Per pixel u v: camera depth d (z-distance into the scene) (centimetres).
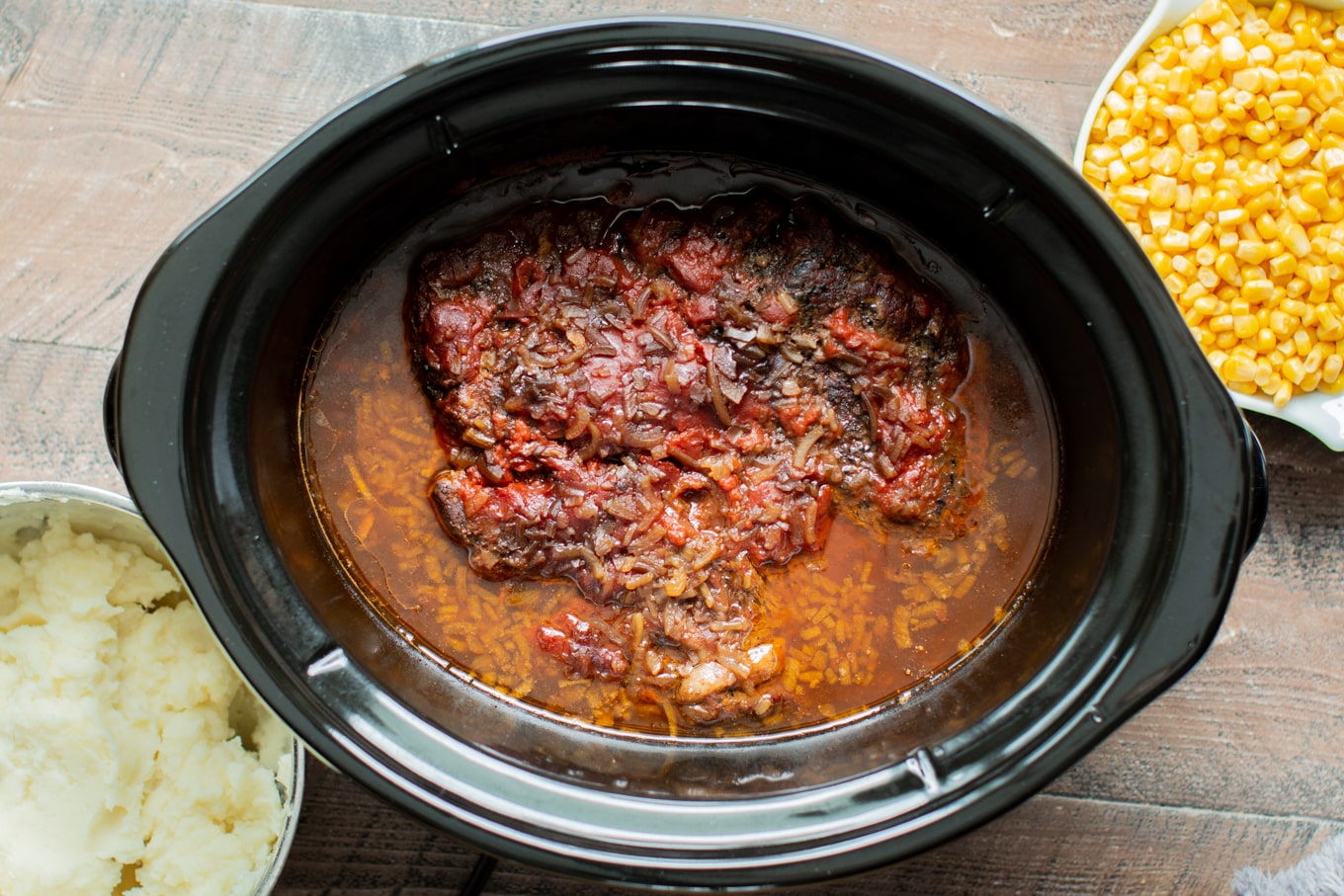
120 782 57
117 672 58
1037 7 64
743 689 59
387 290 59
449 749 56
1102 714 54
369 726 55
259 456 56
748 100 55
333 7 63
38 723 56
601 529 58
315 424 59
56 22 63
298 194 53
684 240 59
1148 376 54
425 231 58
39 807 56
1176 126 62
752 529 59
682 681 59
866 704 59
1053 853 63
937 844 54
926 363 59
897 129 54
